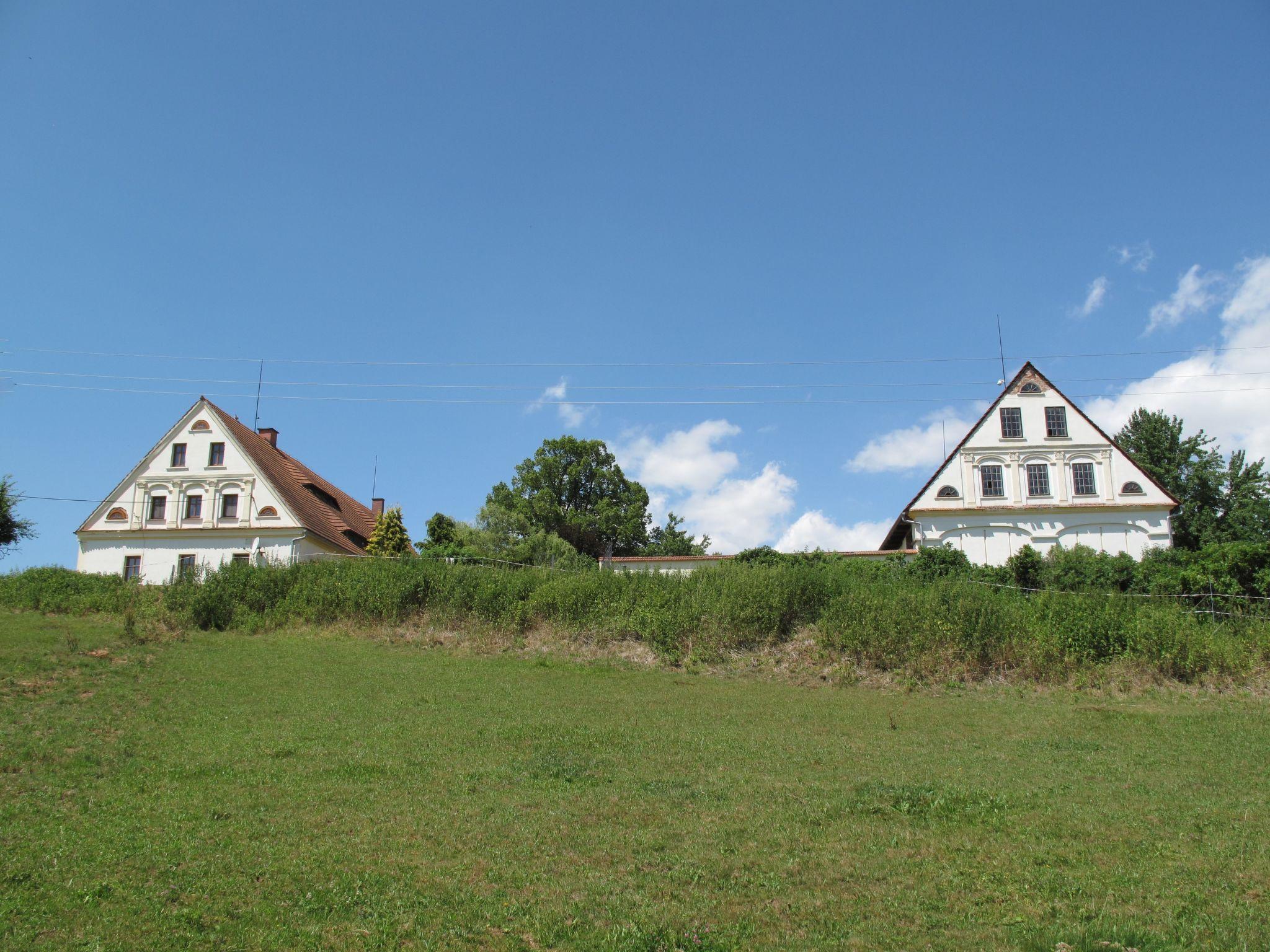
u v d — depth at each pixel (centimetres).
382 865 845
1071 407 4250
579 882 812
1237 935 694
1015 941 688
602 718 1620
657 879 820
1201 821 1006
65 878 789
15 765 1177
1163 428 5434
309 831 941
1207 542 4953
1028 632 2117
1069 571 3203
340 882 798
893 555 3675
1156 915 737
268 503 4522
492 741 1402
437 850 890
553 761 1273
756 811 1035
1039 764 1316
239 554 4469
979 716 1712
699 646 2275
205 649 2238
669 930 708
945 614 2173
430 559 3091
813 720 1658
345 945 678
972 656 2080
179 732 1399
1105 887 802
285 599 2723
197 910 730
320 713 1577
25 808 1000
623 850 898
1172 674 2022
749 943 691
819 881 820
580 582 2577
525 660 2273
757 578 2466
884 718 1684
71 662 1906
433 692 1817
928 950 678
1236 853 891
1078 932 693
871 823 996
